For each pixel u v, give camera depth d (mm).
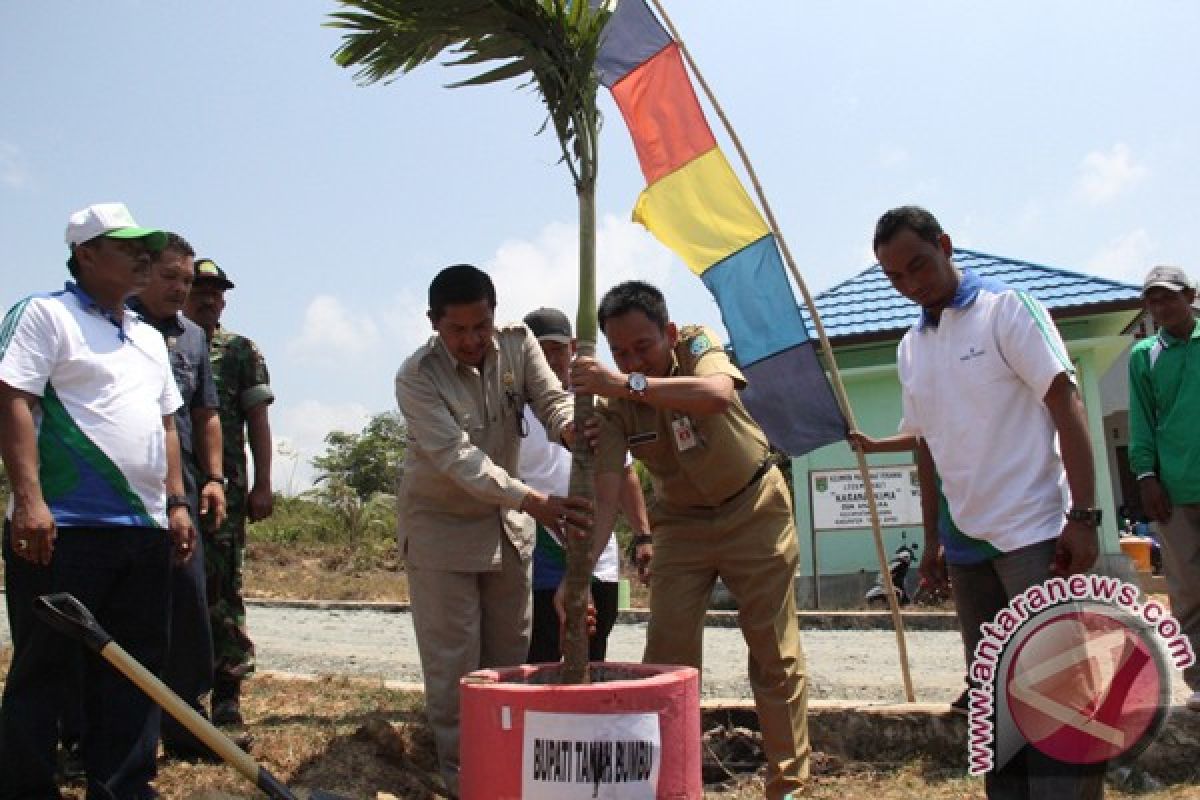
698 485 3951
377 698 5703
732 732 5223
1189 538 5230
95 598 3525
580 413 3365
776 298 5938
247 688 6035
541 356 4406
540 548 4832
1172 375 5328
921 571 4418
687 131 6004
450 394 4074
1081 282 13391
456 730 4152
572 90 3301
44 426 3484
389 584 17625
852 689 7207
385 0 3293
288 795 3119
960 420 3762
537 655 4852
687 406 3602
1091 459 3537
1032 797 3719
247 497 5273
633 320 3838
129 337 3744
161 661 3717
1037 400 3691
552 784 2953
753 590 3982
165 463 3777
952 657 9023
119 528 3555
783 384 5926
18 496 3307
